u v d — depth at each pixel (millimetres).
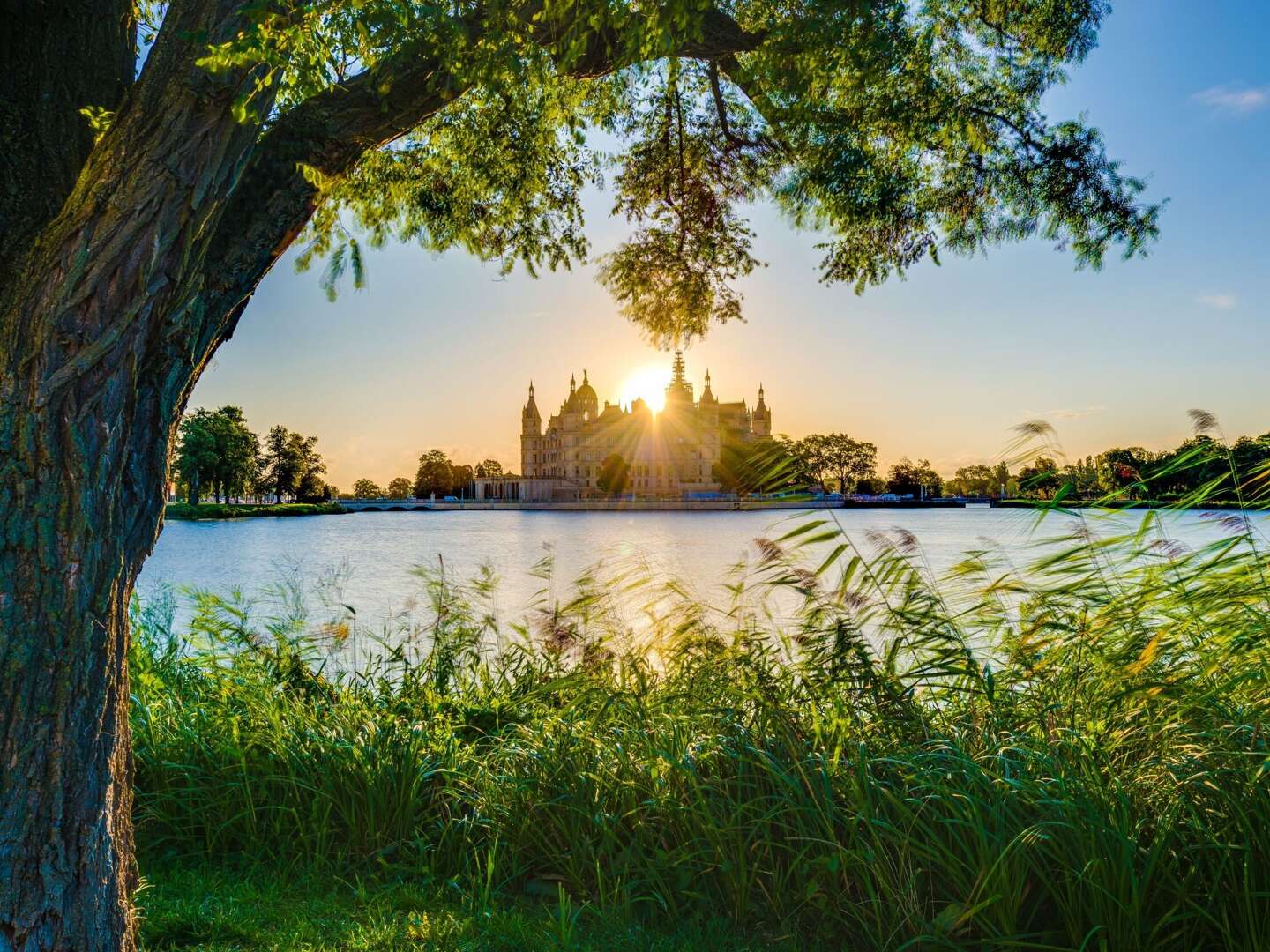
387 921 4344
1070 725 4547
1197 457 4895
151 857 5184
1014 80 7461
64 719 2908
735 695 5090
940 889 4113
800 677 5273
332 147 3541
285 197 3436
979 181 7668
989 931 3770
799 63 4980
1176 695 4328
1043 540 5352
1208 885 3744
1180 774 3896
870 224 7836
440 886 4754
